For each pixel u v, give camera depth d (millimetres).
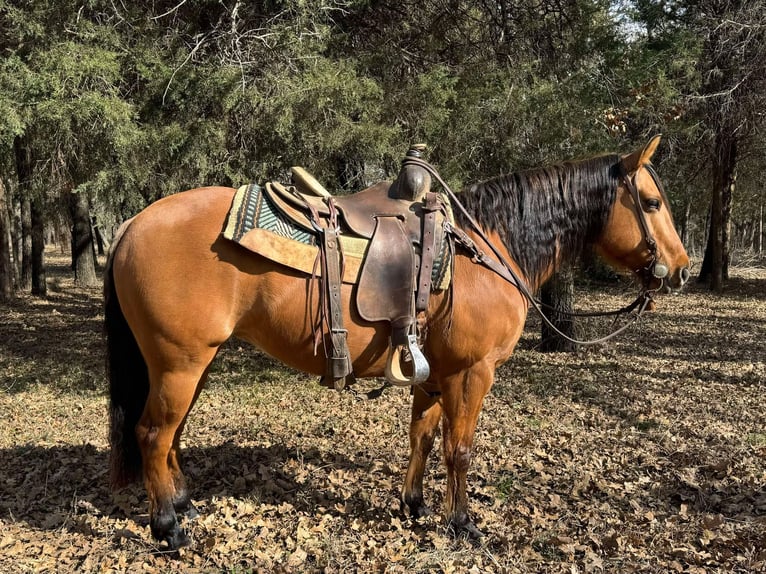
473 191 3092
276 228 2582
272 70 5168
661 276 3172
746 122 10828
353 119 5762
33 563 2773
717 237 15898
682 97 8328
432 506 3490
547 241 3156
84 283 16844
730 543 3006
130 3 5348
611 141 6293
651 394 6148
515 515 3354
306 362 2744
